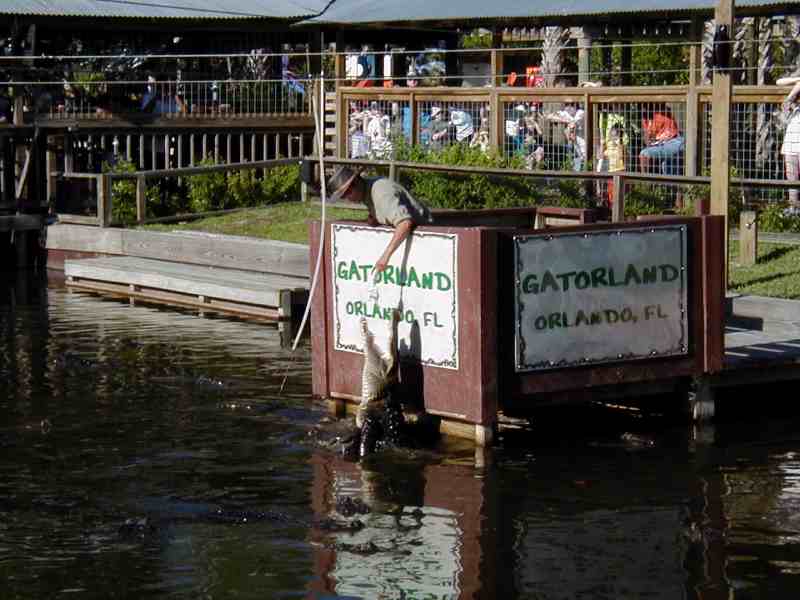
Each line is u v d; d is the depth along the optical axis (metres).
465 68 44.12
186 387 16.86
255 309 22.83
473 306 13.56
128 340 20.28
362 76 40.03
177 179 33.22
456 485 12.65
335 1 38.06
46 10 32.66
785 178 25.80
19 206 30.95
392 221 14.06
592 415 15.36
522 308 13.75
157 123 33.16
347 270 14.73
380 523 11.57
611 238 14.13
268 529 11.44
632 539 11.11
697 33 33.53
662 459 13.52
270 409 15.62
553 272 13.87
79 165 33.81
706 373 14.98
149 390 16.70
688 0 30.62
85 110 33.44
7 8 32.06
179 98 35.34
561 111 29.25
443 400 14.04
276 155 35.50
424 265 13.97
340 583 10.21
